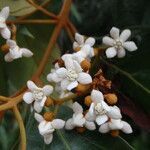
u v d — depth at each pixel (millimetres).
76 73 83
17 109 85
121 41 92
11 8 103
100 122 82
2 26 92
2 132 169
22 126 83
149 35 96
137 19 118
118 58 97
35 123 92
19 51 92
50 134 86
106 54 91
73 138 92
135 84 96
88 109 85
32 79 91
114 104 89
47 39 116
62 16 99
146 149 172
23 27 114
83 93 86
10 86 127
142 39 97
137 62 97
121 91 97
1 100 85
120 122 84
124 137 96
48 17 116
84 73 83
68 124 88
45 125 84
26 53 93
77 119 85
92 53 89
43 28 116
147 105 95
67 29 99
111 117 82
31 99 85
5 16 93
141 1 119
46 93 85
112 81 97
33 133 92
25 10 103
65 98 87
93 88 84
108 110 81
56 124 85
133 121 95
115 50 92
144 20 120
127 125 85
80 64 84
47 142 87
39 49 117
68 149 91
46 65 104
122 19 117
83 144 91
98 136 91
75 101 90
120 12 118
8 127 171
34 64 118
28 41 116
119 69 97
